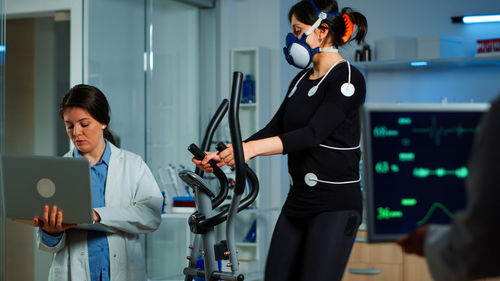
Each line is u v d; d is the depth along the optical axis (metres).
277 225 2.18
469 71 4.84
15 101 5.08
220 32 5.23
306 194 2.09
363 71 5.03
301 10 2.14
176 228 4.78
